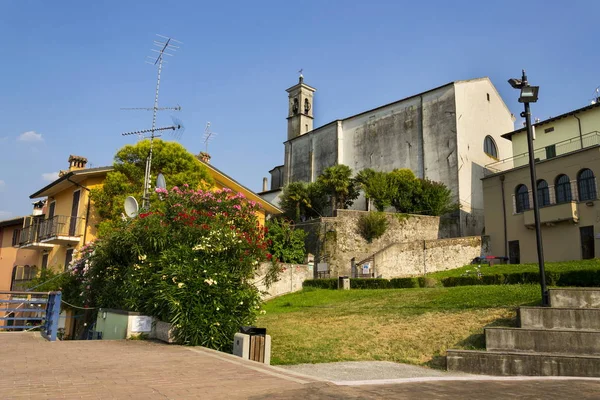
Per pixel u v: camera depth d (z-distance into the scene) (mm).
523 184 30094
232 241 12211
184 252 11617
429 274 28609
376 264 27719
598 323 10562
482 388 7008
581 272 15289
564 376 9008
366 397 5719
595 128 30484
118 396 5297
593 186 26031
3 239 34469
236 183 29797
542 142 33719
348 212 31453
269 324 15734
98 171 23594
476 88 41375
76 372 6773
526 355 9383
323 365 10211
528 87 12391
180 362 7887
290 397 5465
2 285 32719
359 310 16312
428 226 34188
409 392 6379
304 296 22562
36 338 11742
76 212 24531
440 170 39062
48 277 21859
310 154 51000
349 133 47781
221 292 11172
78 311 19094
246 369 7328
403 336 12359
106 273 15297
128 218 14305
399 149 42750
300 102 59750
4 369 6961
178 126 23078
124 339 11227
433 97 40844
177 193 14016
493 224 31594
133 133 24000
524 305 12977
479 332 11672
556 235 27531
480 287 16625
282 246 29547
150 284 11703
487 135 41406
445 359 10445
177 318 10414
